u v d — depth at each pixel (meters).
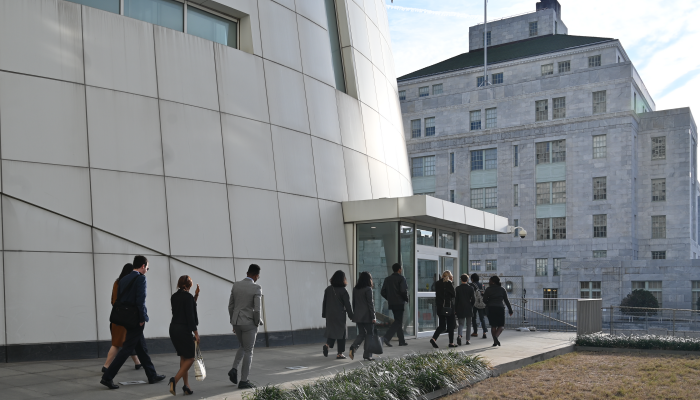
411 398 8.19
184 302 8.26
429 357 10.55
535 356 13.23
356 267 17.09
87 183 12.02
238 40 15.93
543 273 57.78
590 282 52.84
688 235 55.25
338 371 10.39
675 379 11.02
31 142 11.49
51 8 12.20
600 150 56.75
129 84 13.05
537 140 59.56
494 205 61.09
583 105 57.91
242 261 14.06
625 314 26.12
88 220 11.88
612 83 56.72
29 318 10.87
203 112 14.19
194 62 14.30
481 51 75.94
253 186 14.80
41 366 10.22
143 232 12.55
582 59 62.78
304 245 15.70
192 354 8.16
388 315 16.64
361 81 20.02
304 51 17.34
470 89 67.81
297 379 9.53
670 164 56.66
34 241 11.20
